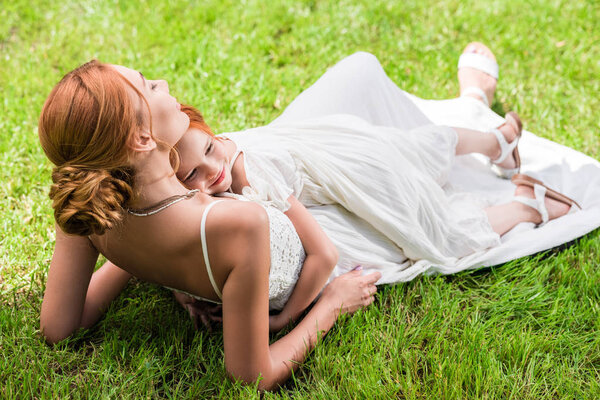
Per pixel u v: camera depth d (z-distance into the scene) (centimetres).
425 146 283
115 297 257
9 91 394
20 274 279
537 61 413
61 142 172
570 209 300
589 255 284
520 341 241
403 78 407
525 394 225
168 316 260
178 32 443
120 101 170
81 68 176
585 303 258
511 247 281
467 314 257
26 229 301
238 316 199
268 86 397
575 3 451
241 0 471
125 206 184
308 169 247
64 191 171
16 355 234
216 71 405
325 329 238
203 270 197
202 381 227
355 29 447
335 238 254
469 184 324
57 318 230
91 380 231
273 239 213
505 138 309
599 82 391
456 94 397
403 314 258
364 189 252
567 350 242
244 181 228
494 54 421
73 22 459
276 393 221
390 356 240
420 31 443
